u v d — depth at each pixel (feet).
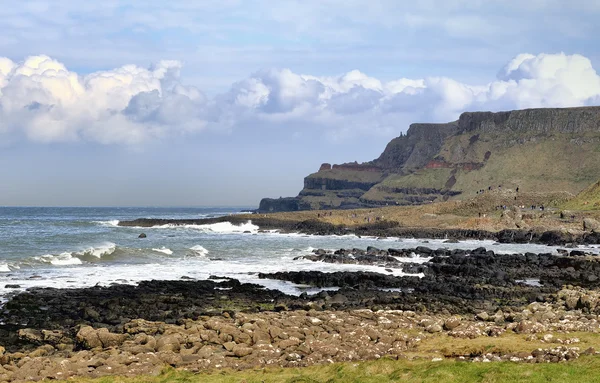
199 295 170.19
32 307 146.92
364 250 316.40
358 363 91.04
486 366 81.35
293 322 120.37
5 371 91.40
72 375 90.22
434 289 185.57
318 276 204.33
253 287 189.06
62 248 279.90
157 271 226.99
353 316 131.23
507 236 427.33
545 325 113.39
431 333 113.50
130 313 141.79
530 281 214.69
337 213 634.02
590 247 364.79
